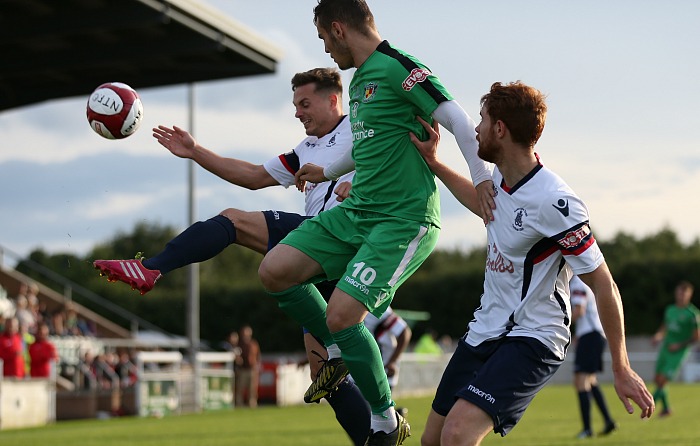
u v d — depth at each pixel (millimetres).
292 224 7172
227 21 21484
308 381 34812
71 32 19516
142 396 24891
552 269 5672
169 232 65125
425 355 36312
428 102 6219
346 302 6348
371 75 6426
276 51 23609
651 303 54500
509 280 5754
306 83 7711
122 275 6344
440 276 57781
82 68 22422
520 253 5688
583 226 5531
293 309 7031
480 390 5531
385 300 6551
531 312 5688
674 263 54750
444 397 6043
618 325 5496
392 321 13086
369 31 6492
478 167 6004
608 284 5500
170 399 25922
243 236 7027
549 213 5535
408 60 6340
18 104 24875
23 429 18891
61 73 23625
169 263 6574
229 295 55688
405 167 6457
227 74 24141
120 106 6812
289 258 6590
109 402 25109
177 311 57188
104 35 21453
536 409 23234
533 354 5605
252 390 29625
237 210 7082
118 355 34094
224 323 55469
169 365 29656
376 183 6480
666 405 19859
